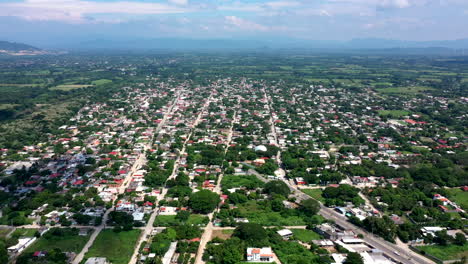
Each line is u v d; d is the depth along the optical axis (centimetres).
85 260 16100
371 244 18038
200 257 16538
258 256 16362
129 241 17850
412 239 18425
